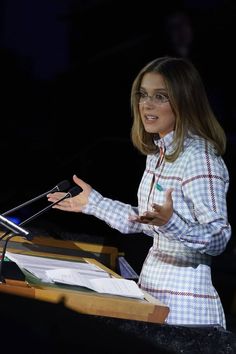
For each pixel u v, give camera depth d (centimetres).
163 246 743
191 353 580
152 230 758
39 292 595
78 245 850
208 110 750
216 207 705
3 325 477
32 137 1593
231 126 1562
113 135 1549
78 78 1562
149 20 1588
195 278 727
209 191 710
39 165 1423
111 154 1389
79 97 1559
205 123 746
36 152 1440
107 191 1387
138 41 1565
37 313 491
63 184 771
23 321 484
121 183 1384
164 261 739
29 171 1409
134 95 772
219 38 1556
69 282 645
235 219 1588
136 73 1555
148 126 752
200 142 736
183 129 738
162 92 741
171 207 661
